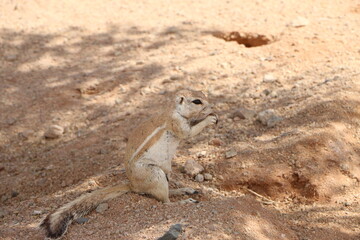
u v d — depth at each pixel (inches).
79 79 462.0
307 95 362.3
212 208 237.8
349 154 300.0
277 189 286.8
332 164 293.1
